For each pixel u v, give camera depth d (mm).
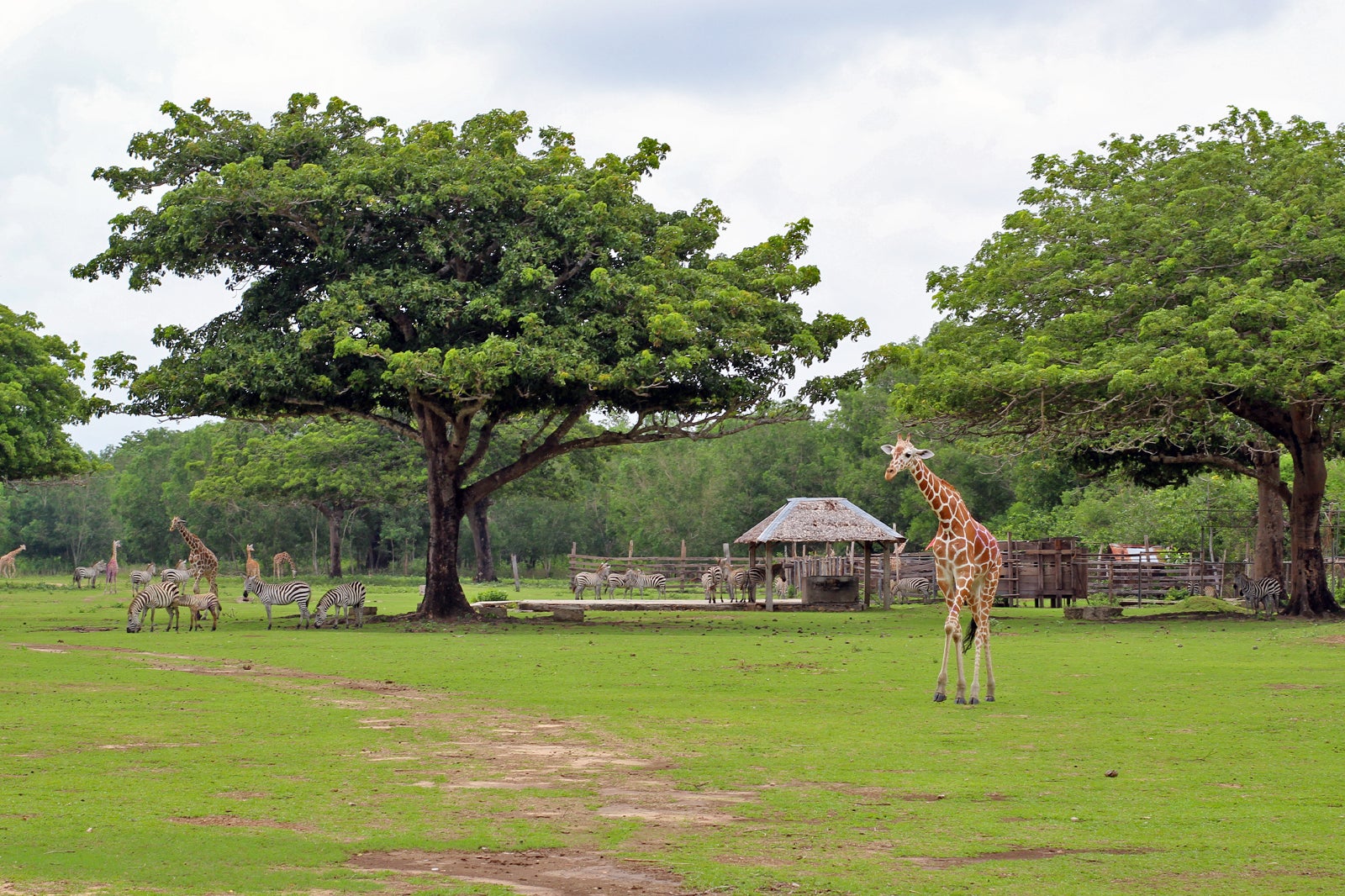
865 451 78000
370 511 88312
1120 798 9641
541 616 36156
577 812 9242
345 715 14375
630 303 29797
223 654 22609
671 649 24062
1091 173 35469
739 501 81062
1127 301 29984
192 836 8297
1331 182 30141
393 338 31453
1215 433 36531
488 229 30609
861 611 40188
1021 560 41531
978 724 13602
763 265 33031
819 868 7578
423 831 8570
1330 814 9031
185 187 28938
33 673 18203
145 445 99312
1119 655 21922
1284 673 18250
